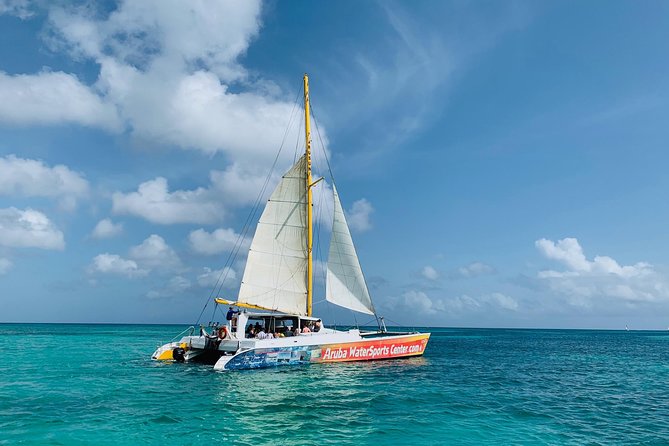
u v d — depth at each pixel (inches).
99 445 438.3
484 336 4266.7
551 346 2513.5
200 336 1019.9
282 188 1060.5
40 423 514.6
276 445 447.5
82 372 930.1
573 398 757.9
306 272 1060.5
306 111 1102.4
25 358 1294.3
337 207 1117.7
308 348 951.0
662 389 884.6
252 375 845.2
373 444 462.3
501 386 864.9
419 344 1169.4
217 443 449.4
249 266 1021.2
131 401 631.2
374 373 922.1
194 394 679.7
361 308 1112.8
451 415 595.5
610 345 2790.4
